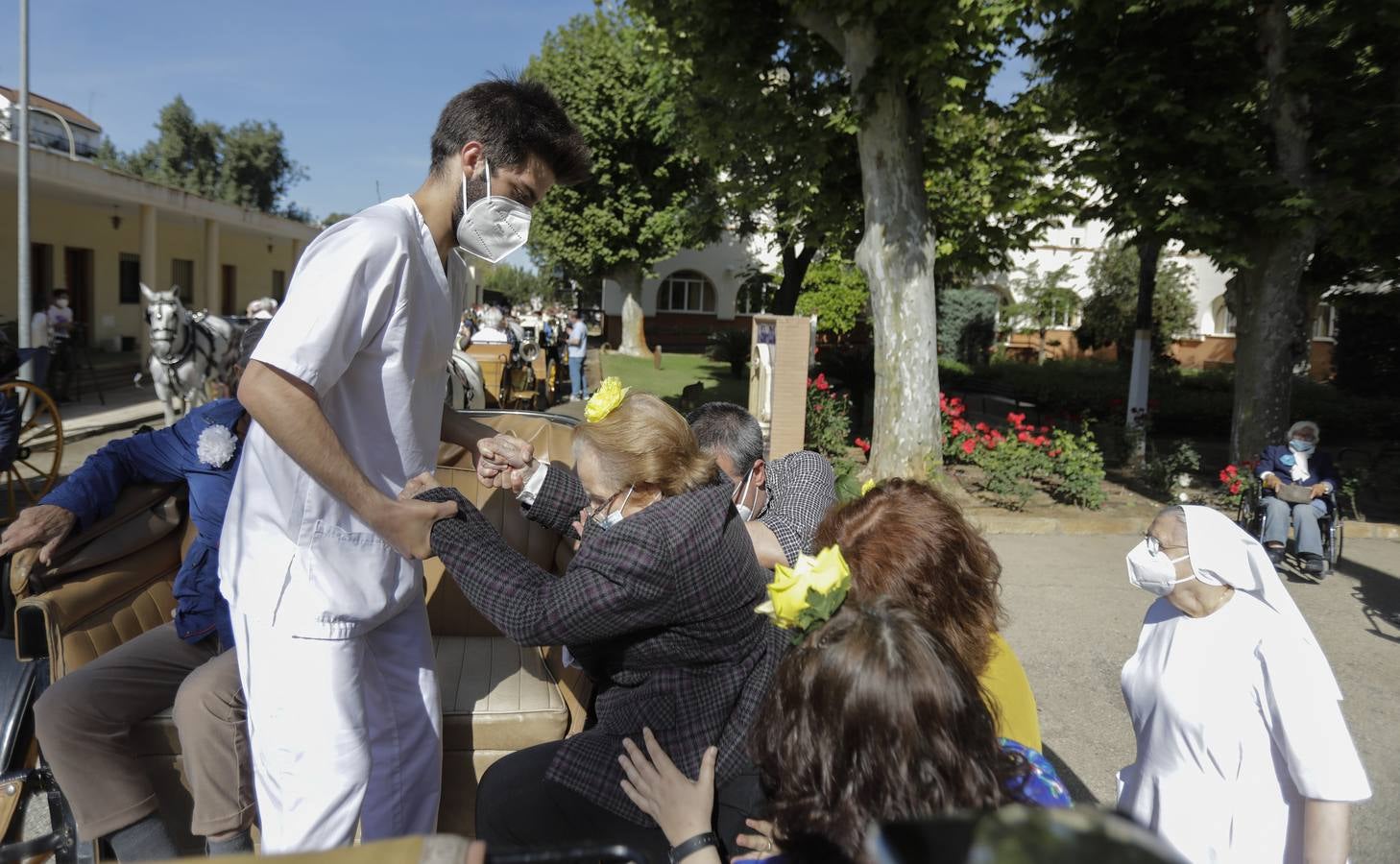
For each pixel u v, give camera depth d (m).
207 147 49.53
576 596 1.93
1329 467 8.02
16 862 2.49
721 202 24.27
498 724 2.68
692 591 1.98
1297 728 2.07
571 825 2.14
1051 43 10.59
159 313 11.76
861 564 1.98
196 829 2.43
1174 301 29.50
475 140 2.07
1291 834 2.15
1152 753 2.36
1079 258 34.44
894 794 1.33
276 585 1.98
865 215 10.66
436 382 2.23
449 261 2.24
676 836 1.89
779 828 1.44
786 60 11.30
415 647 2.32
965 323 32.16
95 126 32.50
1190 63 10.18
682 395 18.78
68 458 11.01
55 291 15.68
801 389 8.95
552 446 3.54
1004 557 8.16
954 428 11.38
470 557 2.01
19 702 2.63
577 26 29.39
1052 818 0.83
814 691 1.41
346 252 1.86
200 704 2.38
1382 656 5.86
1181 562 2.30
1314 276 14.41
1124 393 19.33
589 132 29.20
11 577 2.60
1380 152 9.73
